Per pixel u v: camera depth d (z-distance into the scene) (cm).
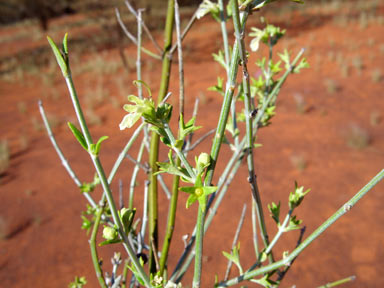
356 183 673
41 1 2469
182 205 631
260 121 133
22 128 1059
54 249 585
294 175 712
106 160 824
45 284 518
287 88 1134
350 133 826
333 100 1026
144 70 1458
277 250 530
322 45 1513
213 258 540
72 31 2384
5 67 1755
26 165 848
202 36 1794
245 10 66
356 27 1753
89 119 1039
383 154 751
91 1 1967
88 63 1590
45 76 1531
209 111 1005
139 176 749
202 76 1291
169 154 75
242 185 698
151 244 119
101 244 72
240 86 127
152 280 83
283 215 602
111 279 113
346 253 534
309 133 862
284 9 2181
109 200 69
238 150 121
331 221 79
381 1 2248
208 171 71
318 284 491
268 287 106
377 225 579
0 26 3112
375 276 491
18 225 646
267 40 133
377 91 1060
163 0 1809
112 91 1275
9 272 547
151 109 73
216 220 616
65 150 906
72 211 674
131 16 1563
